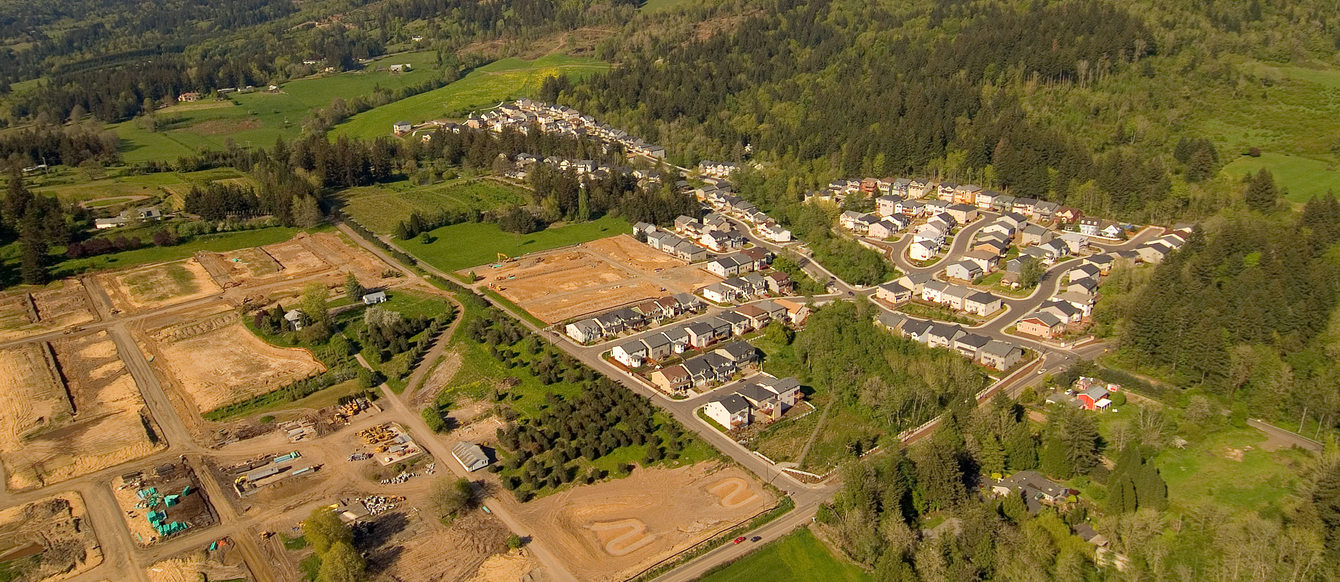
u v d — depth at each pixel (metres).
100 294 181.00
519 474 116.12
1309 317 132.38
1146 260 179.00
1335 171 196.00
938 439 109.38
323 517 99.75
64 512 108.56
